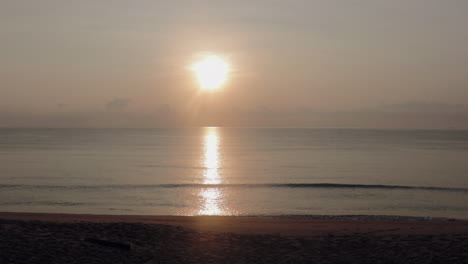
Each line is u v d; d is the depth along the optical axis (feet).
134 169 181.88
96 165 197.06
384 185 130.62
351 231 51.62
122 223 49.08
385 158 253.24
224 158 254.06
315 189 123.13
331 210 90.53
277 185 131.34
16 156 246.47
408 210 90.79
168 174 164.66
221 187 127.03
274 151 326.65
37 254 34.06
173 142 508.12
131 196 108.27
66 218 62.80
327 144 460.96
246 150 339.77
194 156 267.80
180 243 40.70
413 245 40.09
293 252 38.47
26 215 66.28
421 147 387.14
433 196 110.32
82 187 123.54
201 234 45.09
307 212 88.07
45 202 97.60
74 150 311.68
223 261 35.32
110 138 634.84
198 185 130.93
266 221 65.67
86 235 41.34
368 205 96.89
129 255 35.81
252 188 125.08
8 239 37.50
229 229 52.24
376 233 49.11
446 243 40.45
